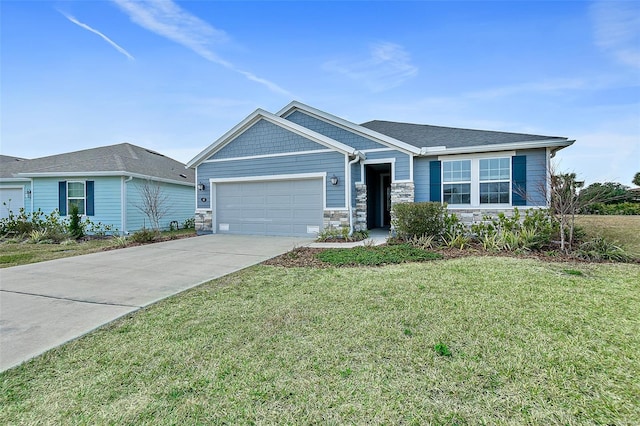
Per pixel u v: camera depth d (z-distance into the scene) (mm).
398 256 7656
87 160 16219
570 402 2355
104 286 5723
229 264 7441
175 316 4176
